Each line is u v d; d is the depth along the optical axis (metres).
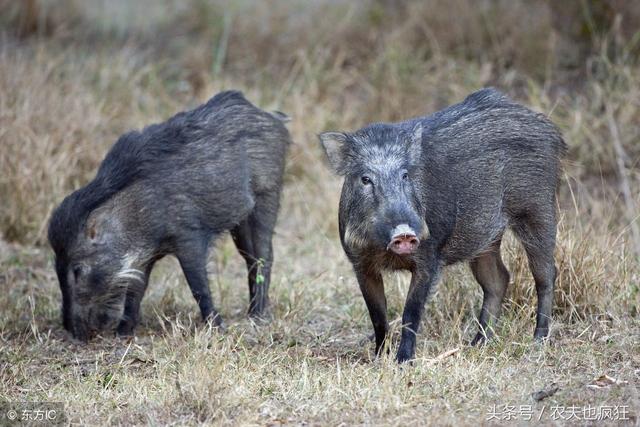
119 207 22.00
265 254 23.77
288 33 38.84
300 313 23.00
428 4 37.84
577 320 21.33
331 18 38.94
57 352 21.25
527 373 18.31
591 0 35.19
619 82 32.38
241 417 16.28
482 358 19.27
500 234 20.78
